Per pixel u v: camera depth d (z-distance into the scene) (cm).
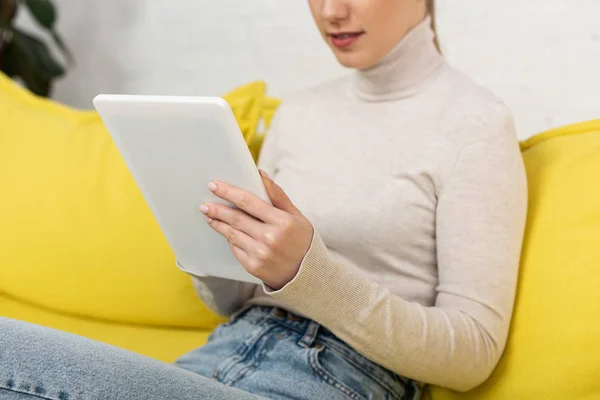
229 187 77
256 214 77
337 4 98
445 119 97
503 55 154
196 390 71
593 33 144
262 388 88
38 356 65
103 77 221
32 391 65
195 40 198
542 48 150
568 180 94
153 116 77
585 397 80
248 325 102
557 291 86
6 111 147
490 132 93
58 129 142
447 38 160
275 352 93
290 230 76
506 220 90
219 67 195
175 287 126
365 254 98
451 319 86
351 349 94
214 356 99
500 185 91
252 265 78
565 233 90
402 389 96
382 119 104
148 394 67
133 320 131
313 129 112
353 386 90
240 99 129
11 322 69
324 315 82
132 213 129
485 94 97
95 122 142
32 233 135
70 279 133
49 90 214
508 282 89
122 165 134
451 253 91
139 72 212
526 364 86
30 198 136
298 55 180
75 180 135
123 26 212
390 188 98
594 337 80
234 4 187
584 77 147
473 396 93
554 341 84
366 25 98
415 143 98
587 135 100
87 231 131
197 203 84
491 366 88
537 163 102
